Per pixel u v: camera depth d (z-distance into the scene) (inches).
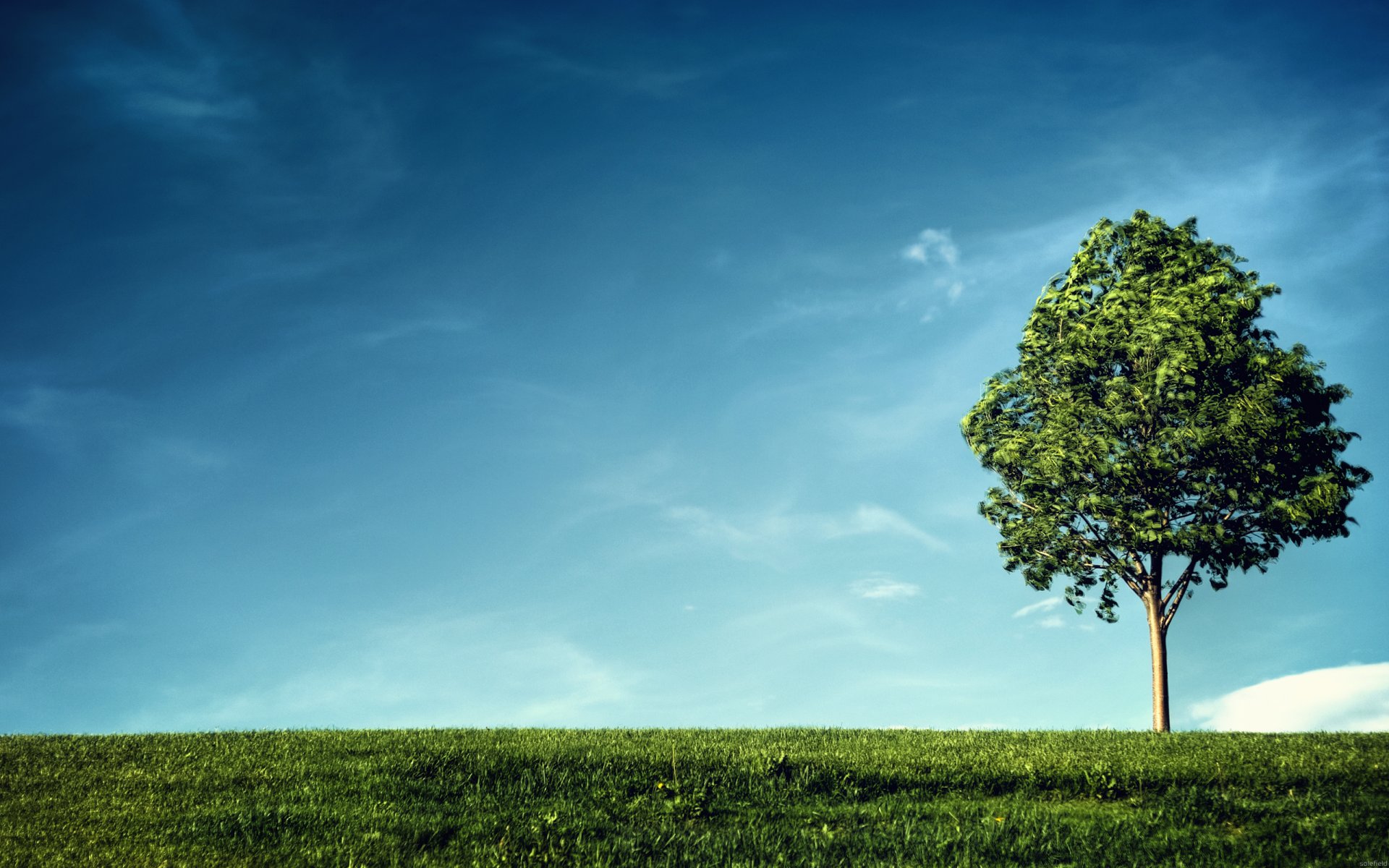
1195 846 442.6
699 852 456.8
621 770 581.6
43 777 579.8
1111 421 856.9
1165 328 824.9
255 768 593.3
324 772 583.8
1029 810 504.7
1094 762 569.3
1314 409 810.2
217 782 567.2
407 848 466.6
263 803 524.7
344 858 449.7
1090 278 942.4
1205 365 827.4
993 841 456.4
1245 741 645.3
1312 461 813.2
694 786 553.9
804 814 514.0
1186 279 891.4
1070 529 927.7
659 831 489.1
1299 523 804.0
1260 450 799.1
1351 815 464.8
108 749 649.6
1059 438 879.1
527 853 458.9
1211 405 807.1
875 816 506.3
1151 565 898.1
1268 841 445.1
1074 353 892.6
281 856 451.2
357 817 502.6
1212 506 846.5
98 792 549.3
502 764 591.2
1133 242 931.3
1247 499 826.2
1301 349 826.2
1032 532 921.5
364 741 671.8
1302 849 432.5
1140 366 860.0
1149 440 854.5
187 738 699.4
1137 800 517.7
